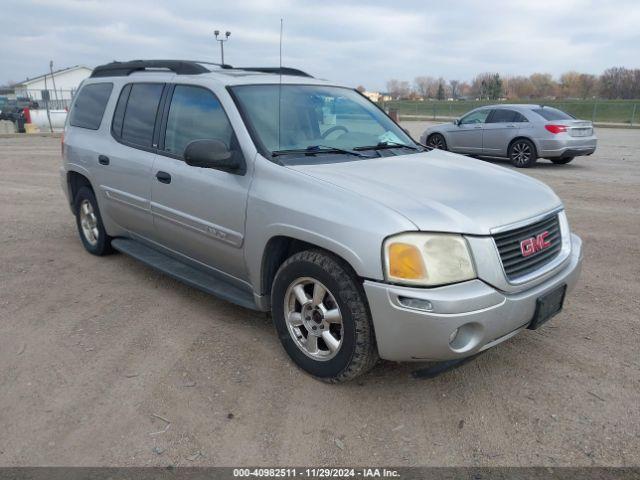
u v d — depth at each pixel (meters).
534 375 3.56
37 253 6.05
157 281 5.20
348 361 3.20
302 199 3.33
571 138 12.99
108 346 3.90
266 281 3.73
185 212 4.22
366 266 2.96
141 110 4.87
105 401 3.24
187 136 4.29
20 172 12.47
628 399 3.29
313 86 4.59
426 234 2.93
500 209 3.21
